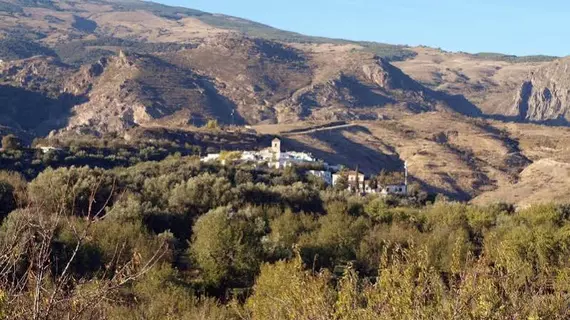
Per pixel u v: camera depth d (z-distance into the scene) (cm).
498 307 613
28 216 515
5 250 500
